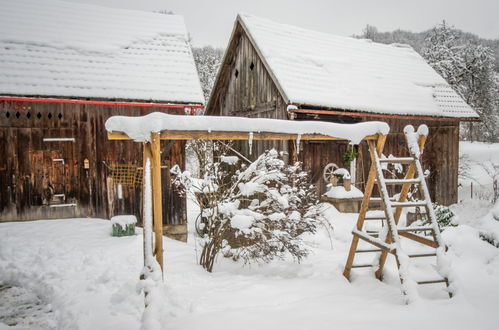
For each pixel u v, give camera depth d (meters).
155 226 3.56
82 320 3.30
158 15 10.89
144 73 8.51
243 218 4.35
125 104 7.71
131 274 4.39
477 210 11.33
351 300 3.48
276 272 4.92
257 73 10.79
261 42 10.27
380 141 4.30
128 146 7.98
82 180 7.72
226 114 13.25
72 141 7.64
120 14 10.30
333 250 6.25
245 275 4.78
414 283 3.33
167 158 8.15
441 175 11.84
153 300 3.00
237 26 11.47
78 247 5.61
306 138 4.21
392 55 13.72
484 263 4.54
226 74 12.88
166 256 5.39
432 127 11.52
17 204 7.31
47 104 7.46
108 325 3.10
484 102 24.05
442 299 3.52
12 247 5.62
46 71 7.68
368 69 11.76
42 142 7.45
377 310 3.18
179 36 10.04
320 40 12.54
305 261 5.44
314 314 3.10
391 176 10.11
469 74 23.19
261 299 3.57
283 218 4.86
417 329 2.78
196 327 2.84
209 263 4.95
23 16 8.88
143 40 9.50
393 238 3.65
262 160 4.94
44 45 8.27
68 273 4.62
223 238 5.40
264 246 4.95
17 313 3.89
